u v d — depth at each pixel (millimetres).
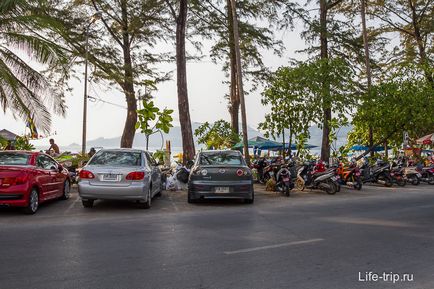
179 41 19688
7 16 14695
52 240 7188
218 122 24859
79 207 11156
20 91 15117
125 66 26531
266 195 14398
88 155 19469
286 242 7129
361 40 26125
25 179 9625
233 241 7203
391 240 7289
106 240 7223
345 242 7133
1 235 7586
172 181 15367
